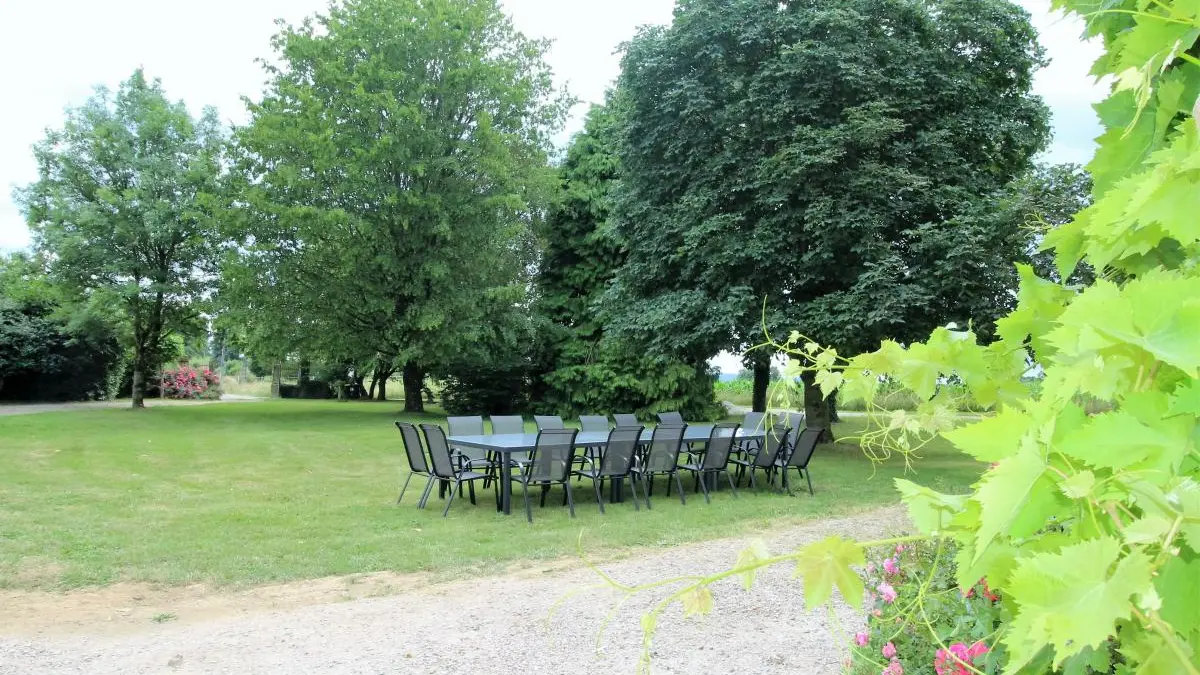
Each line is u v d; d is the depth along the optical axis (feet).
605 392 65.41
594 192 68.64
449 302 61.93
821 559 2.18
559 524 21.79
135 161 65.21
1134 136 2.38
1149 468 1.43
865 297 34.40
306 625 12.98
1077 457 1.47
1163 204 1.53
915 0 38.96
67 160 65.41
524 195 66.80
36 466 30.66
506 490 23.31
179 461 33.73
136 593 14.92
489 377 72.33
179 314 70.59
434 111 64.64
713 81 40.19
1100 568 1.26
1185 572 1.41
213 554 17.70
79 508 22.72
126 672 10.93
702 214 39.75
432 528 21.06
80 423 50.62
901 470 34.58
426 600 14.44
